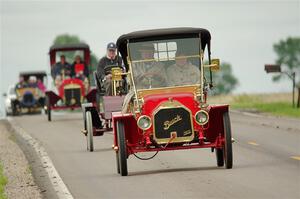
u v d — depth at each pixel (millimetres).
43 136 59531
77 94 80750
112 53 49281
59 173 37781
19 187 33656
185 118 35406
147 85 37094
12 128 71625
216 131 36062
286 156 40250
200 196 29047
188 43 37438
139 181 33656
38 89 106062
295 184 30703
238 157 40750
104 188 32375
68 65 82062
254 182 31672
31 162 42875
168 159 40938
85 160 42812
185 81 37062
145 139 35562
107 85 47125
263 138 50188
